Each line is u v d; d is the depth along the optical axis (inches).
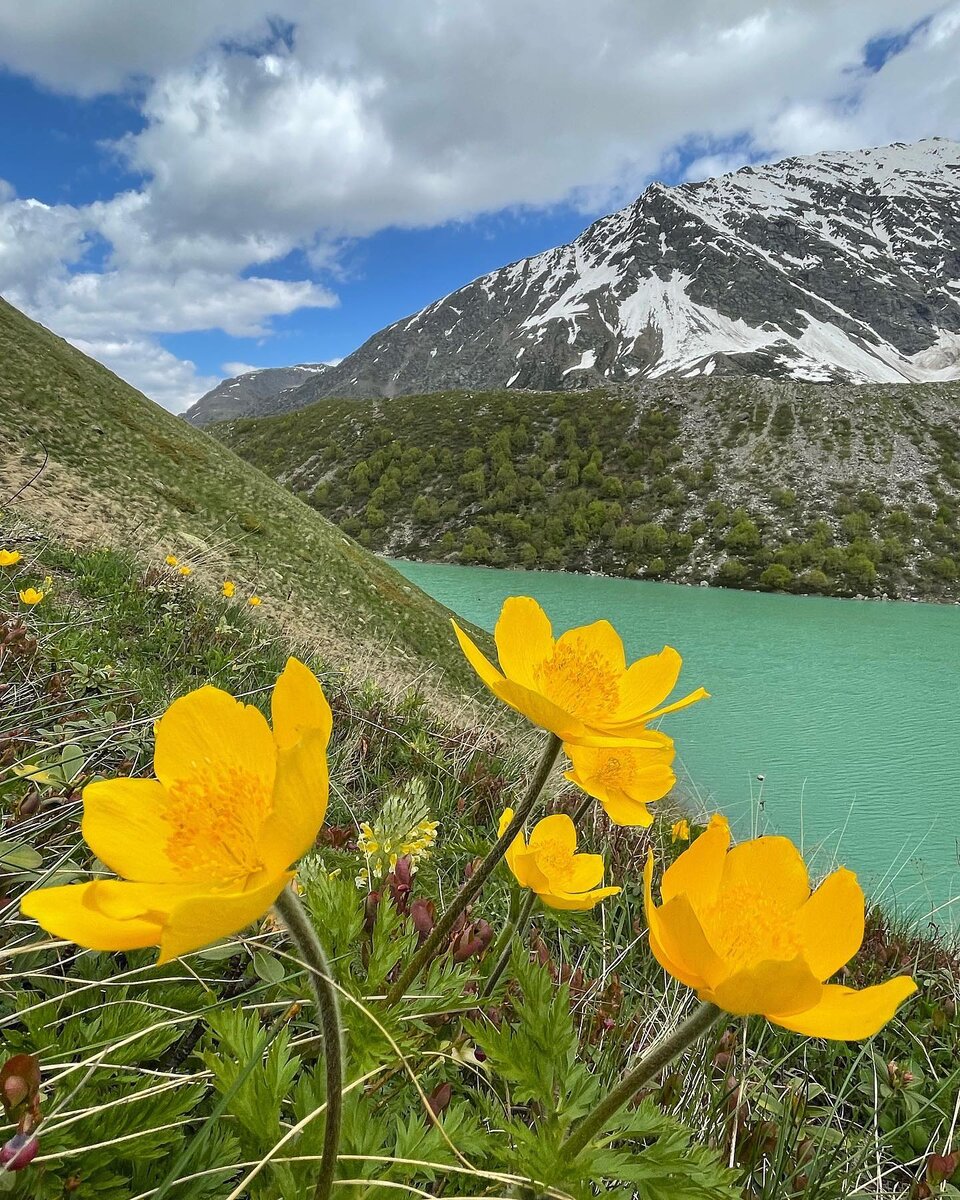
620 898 132.3
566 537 3757.4
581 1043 84.0
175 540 620.1
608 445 4475.9
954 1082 101.1
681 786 689.6
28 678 133.0
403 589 1047.6
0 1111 45.3
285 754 26.1
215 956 65.4
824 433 4227.4
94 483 676.1
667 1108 73.3
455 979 56.7
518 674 53.8
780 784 765.9
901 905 211.3
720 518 3673.7
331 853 99.3
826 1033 31.2
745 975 29.2
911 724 1103.0
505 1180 42.7
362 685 265.7
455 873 121.7
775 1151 79.0
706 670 1485.0
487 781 186.5
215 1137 48.3
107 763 103.8
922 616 2564.0
